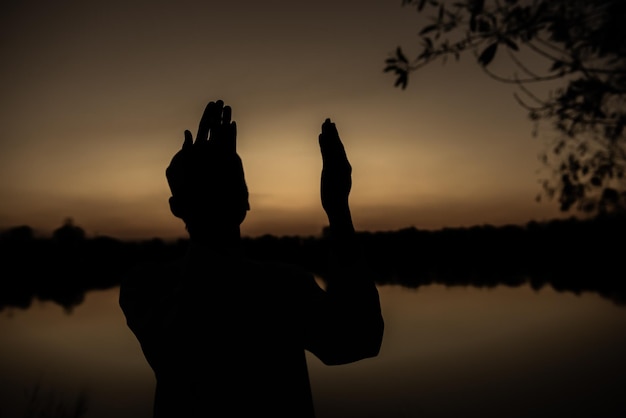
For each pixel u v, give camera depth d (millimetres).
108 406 6602
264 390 846
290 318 872
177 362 878
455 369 9273
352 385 8305
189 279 906
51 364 9227
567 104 2328
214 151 945
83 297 20172
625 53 2115
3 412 5875
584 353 10227
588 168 2504
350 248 834
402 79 2430
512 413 6402
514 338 12141
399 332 13250
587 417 6270
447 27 2369
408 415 6445
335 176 855
